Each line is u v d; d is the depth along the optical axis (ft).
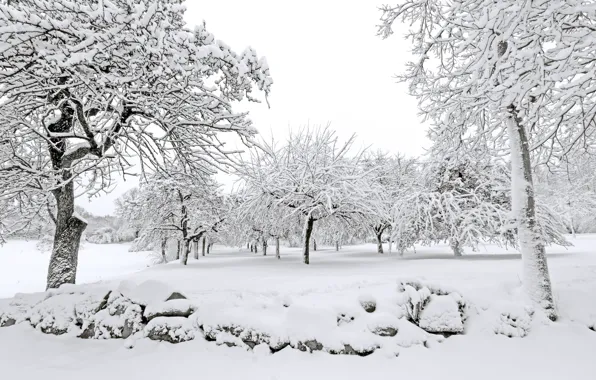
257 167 55.52
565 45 13.19
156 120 19.39
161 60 14.01
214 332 14.56
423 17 27.45
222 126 20.07
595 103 14.93
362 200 52.60
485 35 14.64
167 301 15.80
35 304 17.44
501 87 14.05
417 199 52.80
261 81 17.63
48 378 11.69
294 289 23.90
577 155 21.38
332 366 13.05
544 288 17.60
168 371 12.39
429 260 48.11
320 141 58.95
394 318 15.38
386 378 12.37
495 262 41.32
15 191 21.79
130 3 13.71
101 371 12.30
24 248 138.62
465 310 16.81
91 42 14.05
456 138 25.95
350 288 23.65
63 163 22.45
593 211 97.19
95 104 18.71
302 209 53.93
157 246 105.91
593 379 12.30
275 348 13.94
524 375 12.64
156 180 69.67
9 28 13.05
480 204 50.03
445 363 13.47
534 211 18.86
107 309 16.03
